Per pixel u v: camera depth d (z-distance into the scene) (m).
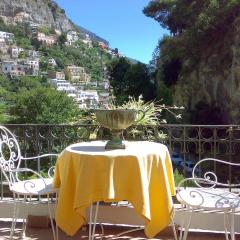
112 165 2.66
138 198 2.65
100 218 3.56
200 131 3.63
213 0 19.42
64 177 2.84
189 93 20.59
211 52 19.27
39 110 19.98
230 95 17.61
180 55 21.70
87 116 3.84
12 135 3.40
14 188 3.05
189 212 3.00
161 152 2.89
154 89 26.42
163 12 25.00
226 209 2.59
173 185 3.03
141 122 3.68
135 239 3.33
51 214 3.38
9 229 3.57
